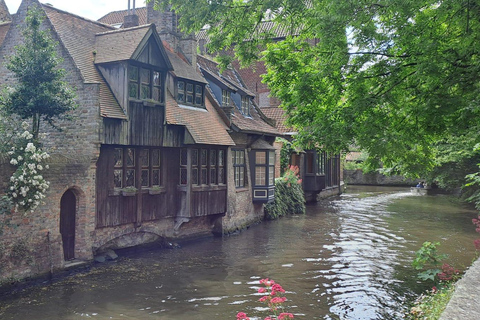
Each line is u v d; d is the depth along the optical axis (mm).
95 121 12109
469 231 19297
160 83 14367
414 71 8484
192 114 16234
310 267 13008
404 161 10211
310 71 10258
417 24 8234
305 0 9125
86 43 13742
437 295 8414
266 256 14305
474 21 7551
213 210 16484
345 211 25859
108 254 13195
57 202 11328
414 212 25672
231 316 8992
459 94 8258
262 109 31016
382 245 16203
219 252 14766
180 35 18234
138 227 14008
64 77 12617
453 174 22328
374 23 8453
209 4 9328
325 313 9289
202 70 19531
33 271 10633
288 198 24578
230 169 18406
